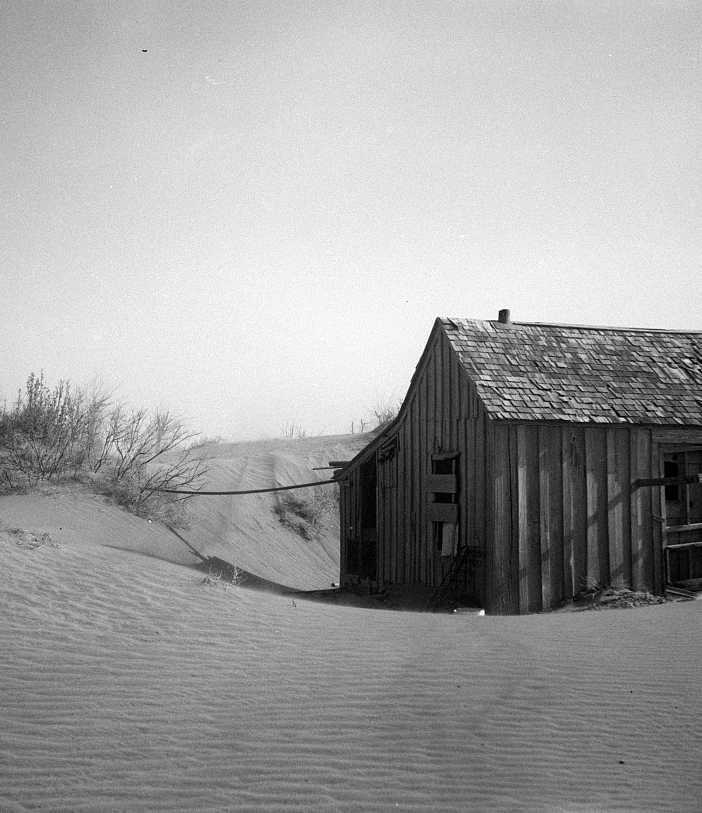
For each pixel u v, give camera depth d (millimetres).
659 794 6199
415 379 22297
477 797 6117
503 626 11391
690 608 12688
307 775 6410
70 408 26969
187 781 6273
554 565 18188
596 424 18547
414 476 22031
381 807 5938
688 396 20250
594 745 7074
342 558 25953
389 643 9945
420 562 21328
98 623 9758
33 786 6125
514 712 7746
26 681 8016
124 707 7590
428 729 7312
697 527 19562
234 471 35625
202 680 8328
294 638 9875
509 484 18062
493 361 19812
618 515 18812
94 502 23000
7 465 24453
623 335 22266
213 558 23094
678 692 8312
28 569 11359
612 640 10367
